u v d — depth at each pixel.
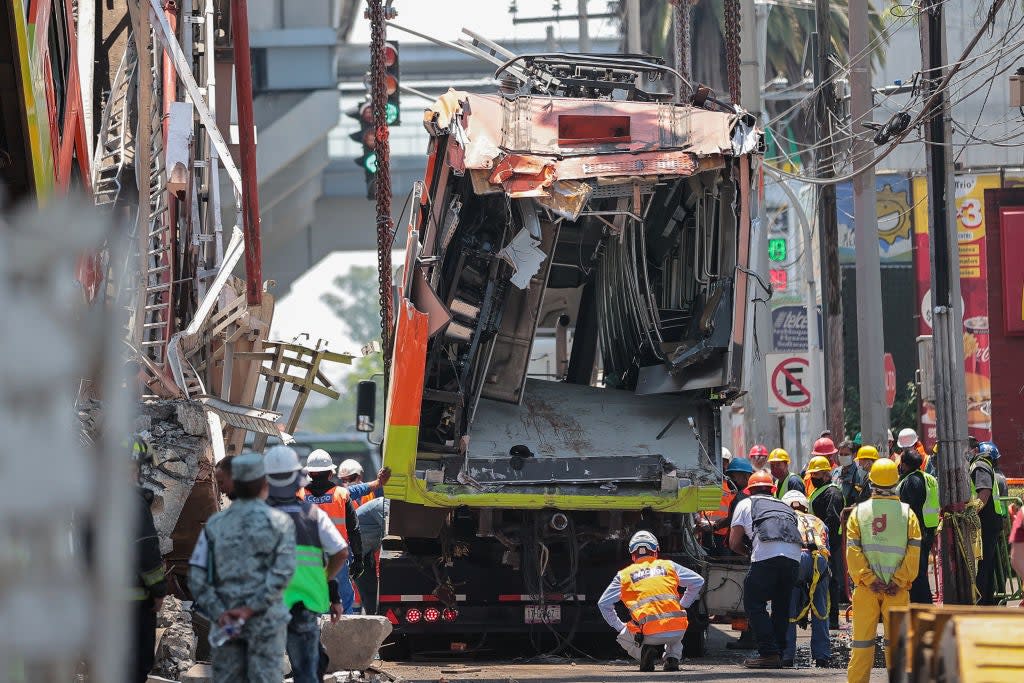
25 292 9.61
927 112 54.66
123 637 9.75
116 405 9.98
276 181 186.12
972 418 113.56
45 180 34.44
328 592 26.81
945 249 54.03
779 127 154.00
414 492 41.44
